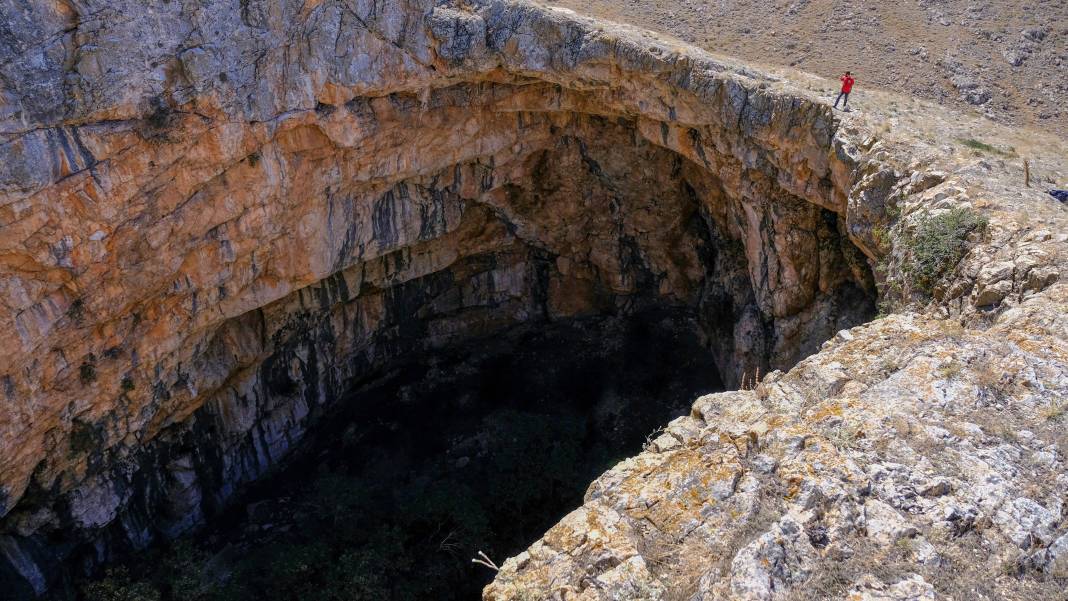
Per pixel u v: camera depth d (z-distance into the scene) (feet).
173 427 96.58
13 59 61.46
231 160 77.41
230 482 106.22
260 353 103.09
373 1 79.56
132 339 82.38
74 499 86.74
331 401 118.52
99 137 67.82
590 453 110.63
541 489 103.30
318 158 87.04
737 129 84.84
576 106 97.55
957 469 37.04
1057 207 62.95
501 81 91.56
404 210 102.63
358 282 109.50
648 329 126.31
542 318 133.59
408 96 89.15
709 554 34.65
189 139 73.31
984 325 53.26
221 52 72.23
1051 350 44.19
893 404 41.57
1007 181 68.95
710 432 42.14
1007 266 54.65
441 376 123.75
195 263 82.94
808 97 80.38
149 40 67.62
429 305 125.18
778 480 37.55
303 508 102.58
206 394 97.71
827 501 35.55
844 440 39.04
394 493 102.89
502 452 106.11
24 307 70.54
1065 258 53.11
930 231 62.85
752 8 135.54
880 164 73.26
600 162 110.73
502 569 36.76
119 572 90.53
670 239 119.03
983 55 125.39
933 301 61.16
